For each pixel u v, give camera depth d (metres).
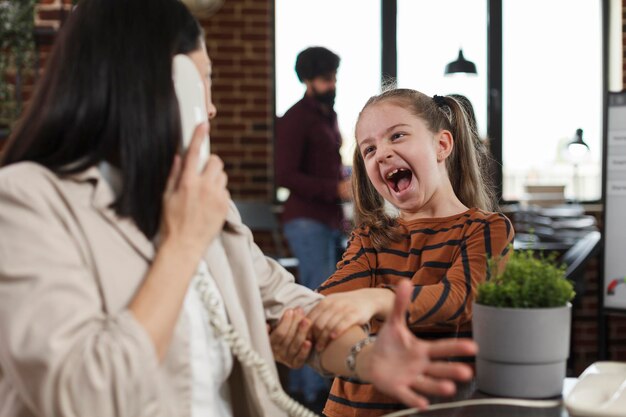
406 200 1.52
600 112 5.34
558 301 1.18
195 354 1.15
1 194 1.02
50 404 0.95
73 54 1.09
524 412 1.11
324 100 4.20
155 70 1.10
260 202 5.07
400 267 1.53
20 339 0.95
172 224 1.06
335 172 4.21
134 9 1.12
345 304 1.32
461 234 1.49
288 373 4.46
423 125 1.52
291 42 5.32
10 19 3.78
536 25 5.31
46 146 1.09
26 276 0.98
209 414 1.16
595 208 5.26
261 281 1.40
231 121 5.24
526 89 5.34
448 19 5.31
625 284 3.12
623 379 1.14
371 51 5.33
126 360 0.96
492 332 1.17
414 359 1.04
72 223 1.04
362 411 1.42
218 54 5.22
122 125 1.08
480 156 1.73
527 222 4.84
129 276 1.06
